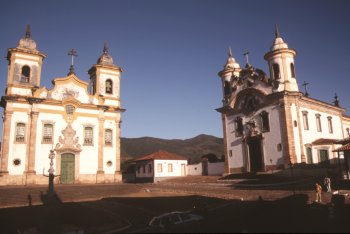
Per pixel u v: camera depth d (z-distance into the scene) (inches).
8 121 1334.9
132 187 1315.2
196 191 1155.9
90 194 1138.0
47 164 1386.6
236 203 852.0
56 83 1473.9
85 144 1498.5
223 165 1828.2
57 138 1430.9
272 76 1509.6
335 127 1715.1
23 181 1316.4
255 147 1524.4
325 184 938.1
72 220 747.4
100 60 1662.2
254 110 1535.4
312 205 763.4
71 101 1482.5
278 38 1533.0
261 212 658.2
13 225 704.4
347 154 1100.5
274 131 1429.6
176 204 909.8
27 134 1365.7
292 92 1412.4
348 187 972.6
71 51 1555.1
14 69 1401.3
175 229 550.3
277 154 1405.0
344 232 467.5
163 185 1492.4
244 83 1614.2
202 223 572.7
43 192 1063.6
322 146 1439.5
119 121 1621.6
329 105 1668.3
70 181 1435.8
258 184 1186.6
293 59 1512.1
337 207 722.8
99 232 627.5
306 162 1405.0
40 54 1461.6
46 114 1425.9
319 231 473.4
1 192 1033.5
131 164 2239.2
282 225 518.6
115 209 875.4
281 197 882.8
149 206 900.6
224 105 1737.2
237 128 1621.6
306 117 1501.0
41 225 700.7
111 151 1568.7
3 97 1339.8
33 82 1432.1
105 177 1517.0
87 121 1525.6
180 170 2018.9
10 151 1316.4
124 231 628.4
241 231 467.5
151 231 573.3
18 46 1429.6
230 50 1868.8
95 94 1585.9
